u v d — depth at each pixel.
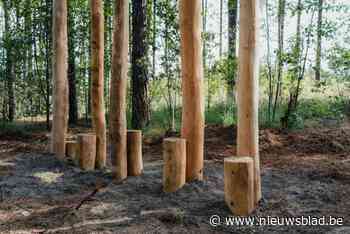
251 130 4.29
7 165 6.27
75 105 11.31
